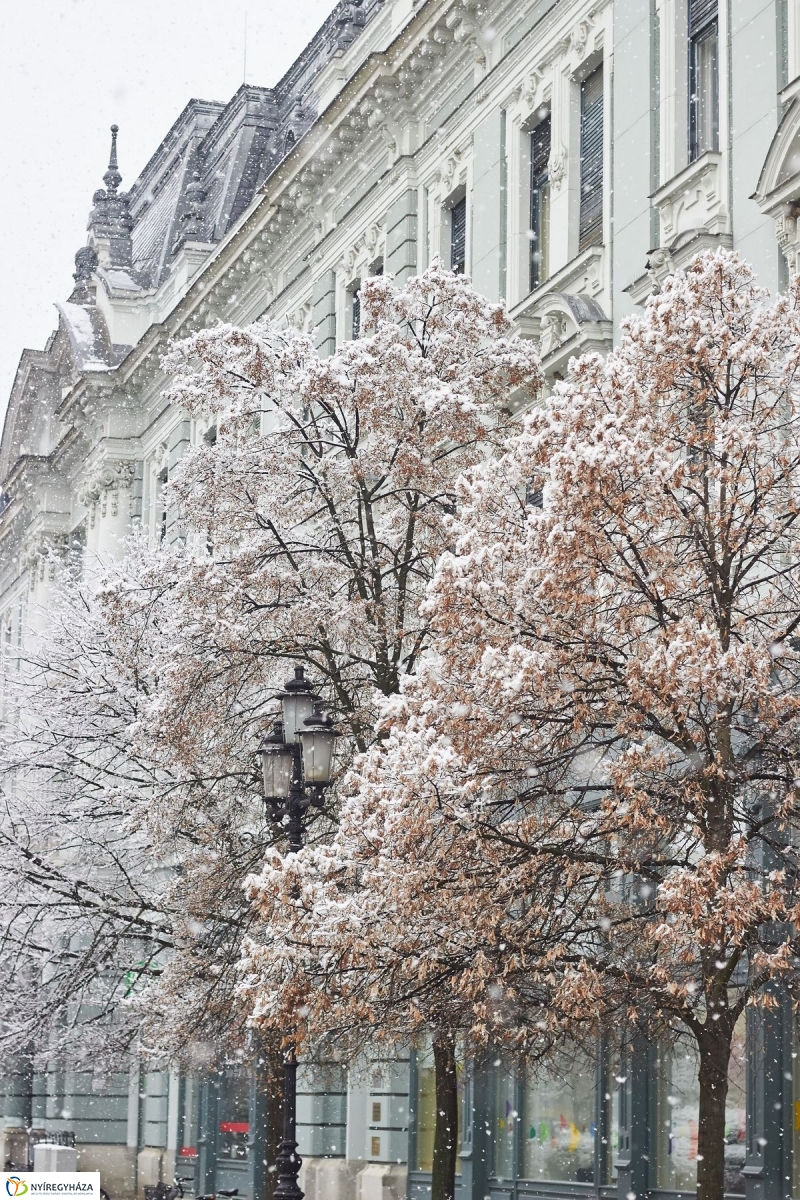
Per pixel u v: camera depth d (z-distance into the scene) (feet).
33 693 121.29
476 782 61.98
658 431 64.13
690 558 64.23
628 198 103.04
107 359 217.97
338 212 151.12
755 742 64.59
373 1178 120.26
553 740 63.41
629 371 65.26
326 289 152.15
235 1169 147.02
